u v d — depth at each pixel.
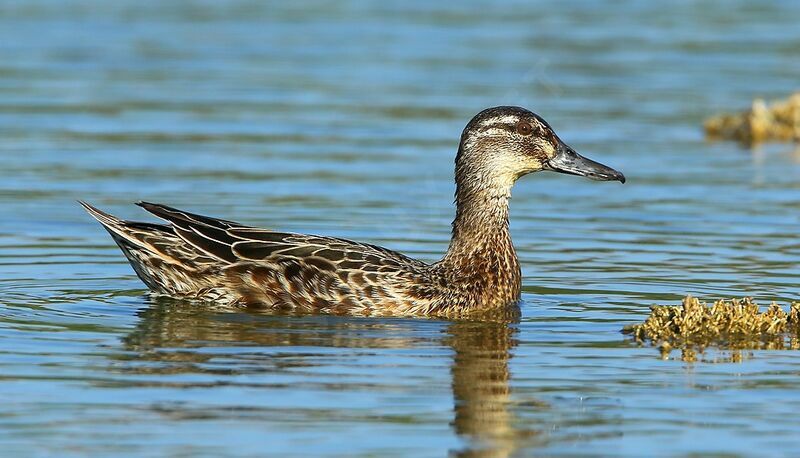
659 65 31.42
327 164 22.52
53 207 19.36
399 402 11.30
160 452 10.07
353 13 37.75
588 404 11.34
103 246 17.52
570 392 11.66
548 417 10.99
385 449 10.23
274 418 10.85
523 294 15.42
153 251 14.60
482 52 32.38
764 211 19.83
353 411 11.04
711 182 22.03
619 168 22.94
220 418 10.82
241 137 24.52
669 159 23.77
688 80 30.00
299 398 11.34
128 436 10.40
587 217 19.64
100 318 13.88
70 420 10.73
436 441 10.41
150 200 19.80
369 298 14.29
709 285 15.68
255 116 26.20
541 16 37.31
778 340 13.43
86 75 29.47
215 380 11.79
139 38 33.72
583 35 34.56
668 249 17.59
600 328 13.88
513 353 12.84
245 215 19.06
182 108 26.72
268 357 12.52
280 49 32.62
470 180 15.14
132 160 22.52
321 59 31.59
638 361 12.62
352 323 13.95
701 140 25.64
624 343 13.27
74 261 16.66
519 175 15.34
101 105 26.75
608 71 30.75
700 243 17.95
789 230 18.66
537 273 16.41
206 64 30.91
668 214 19.69
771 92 28.89
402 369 12.23
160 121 25.59
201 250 14.52
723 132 26.17
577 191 21.64
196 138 24.34
